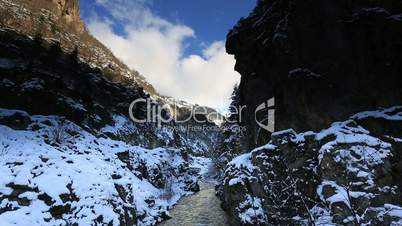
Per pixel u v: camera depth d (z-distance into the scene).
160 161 27.09
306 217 11.48
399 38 13.43
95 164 16.27
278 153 14.23
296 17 16.47
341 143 11.59
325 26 15.72
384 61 13.72
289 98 16.31
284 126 16.53
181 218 18.56
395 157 11.16
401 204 10.18
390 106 13.24
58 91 24.72
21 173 12.04
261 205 13.12
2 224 9.73
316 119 14.93
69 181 13.09
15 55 29.25
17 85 21.80
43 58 32.62
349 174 10.71
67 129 20.25
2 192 11.02
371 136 12.04
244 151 24.39
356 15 14.80
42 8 55.09
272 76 18.20
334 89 14.84
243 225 13.02
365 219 9.54
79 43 52.78
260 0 20.52
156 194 22.09
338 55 15.11
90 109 28.39
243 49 20.50
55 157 14.67
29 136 16.84
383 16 13.97
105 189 14.14
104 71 47.00
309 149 13.20
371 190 10.17
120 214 13.79
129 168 21.95
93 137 21.86
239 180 14.63
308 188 12.46
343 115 14.16
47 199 11.65
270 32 18.25
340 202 10.11
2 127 16.73
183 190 27.89
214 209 20.78
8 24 39.19
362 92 14.06
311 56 15.96
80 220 11.77
